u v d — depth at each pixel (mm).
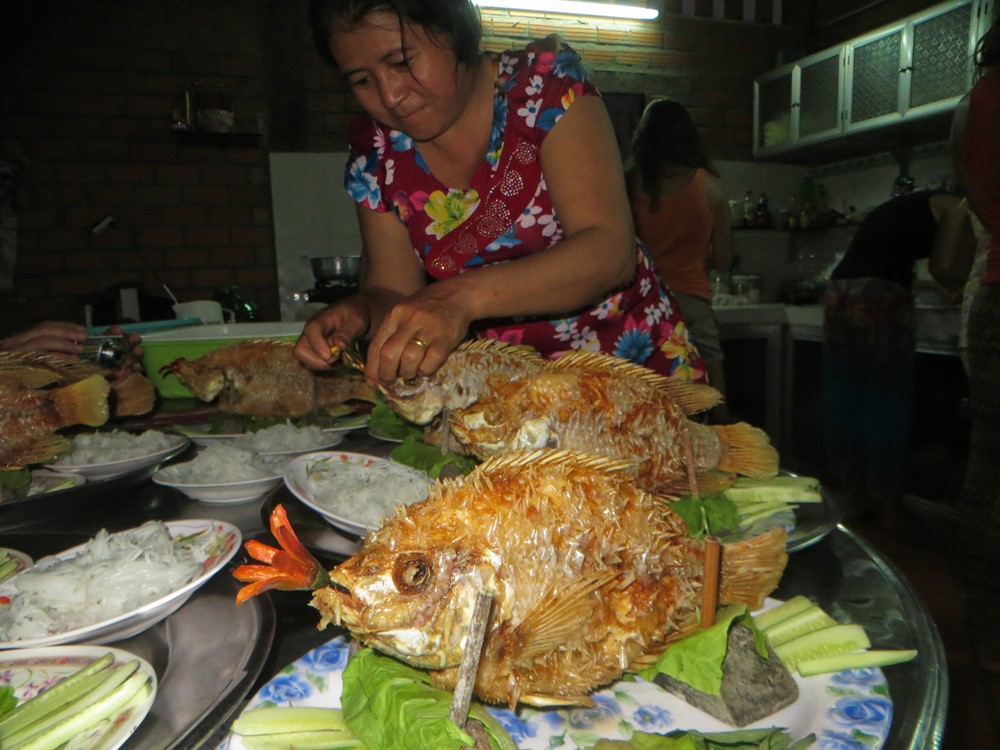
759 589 754
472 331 1340
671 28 4660
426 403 1016
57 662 750
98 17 3750
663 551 681
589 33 4500
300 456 1398
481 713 628
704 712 687
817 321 3869
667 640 685
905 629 773
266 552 546
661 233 3146
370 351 876
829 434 2969
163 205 3979
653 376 1038
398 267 1453
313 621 864
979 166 1671
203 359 1726
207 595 895
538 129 1148
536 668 629
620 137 4660
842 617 814
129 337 1746
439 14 962
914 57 3611
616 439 950
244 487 1269
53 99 3729
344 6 937
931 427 2955
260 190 4137
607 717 685
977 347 1597
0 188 3627
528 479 659
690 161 3012
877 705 644
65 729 631
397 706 596
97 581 885
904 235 2701
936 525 2584
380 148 1325
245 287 4184
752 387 4121
